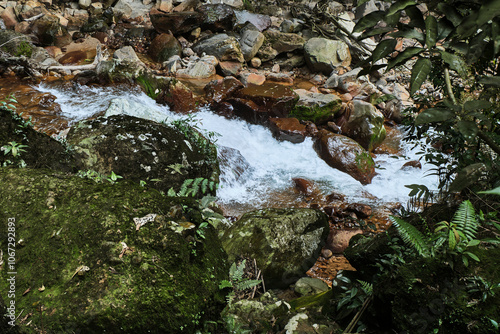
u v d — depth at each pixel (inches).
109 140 176.9
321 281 142.0
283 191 248.8
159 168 179.6
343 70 396.8
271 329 97.9
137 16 450.6
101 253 85.4
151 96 312.0
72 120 270.2
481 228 87.9
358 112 305.4
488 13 46.5
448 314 72.8
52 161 149.6
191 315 84.8
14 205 96.2
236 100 311.9
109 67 327.0
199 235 97.3
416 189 108.6
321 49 401.4
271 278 150.3
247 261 149.1
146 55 409.1
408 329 76.6
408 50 60.9
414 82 57.1
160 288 83.7
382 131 300.0
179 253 89.7
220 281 98.0
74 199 95.3
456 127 58.7
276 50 418.3
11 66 327.0
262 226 159.5
